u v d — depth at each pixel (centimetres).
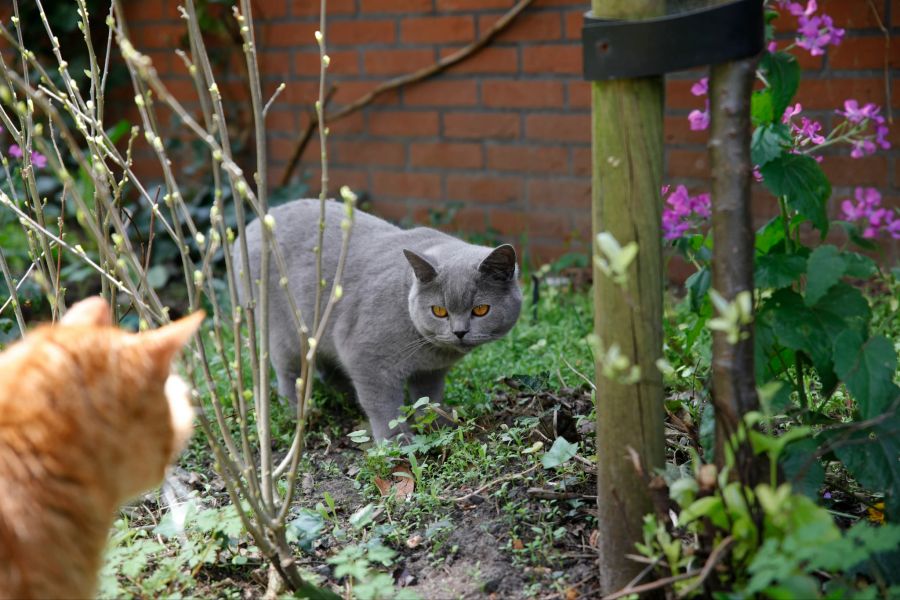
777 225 268
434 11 573
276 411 380
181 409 212
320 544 278
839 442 214
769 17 251
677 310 454
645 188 210
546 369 391
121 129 547
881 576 230
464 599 249
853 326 240
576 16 534
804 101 480
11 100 208
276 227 384
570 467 295
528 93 559
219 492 314
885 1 454
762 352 237
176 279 597
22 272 510
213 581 261
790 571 184
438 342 348
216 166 228
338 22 604
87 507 190
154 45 662
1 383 187
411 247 371
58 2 658
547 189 566
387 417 354
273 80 636
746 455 207
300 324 230
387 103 604
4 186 494
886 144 345
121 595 245
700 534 221
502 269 347
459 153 589
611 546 232
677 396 320
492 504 288
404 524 286
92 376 188
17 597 180
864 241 274
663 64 200
